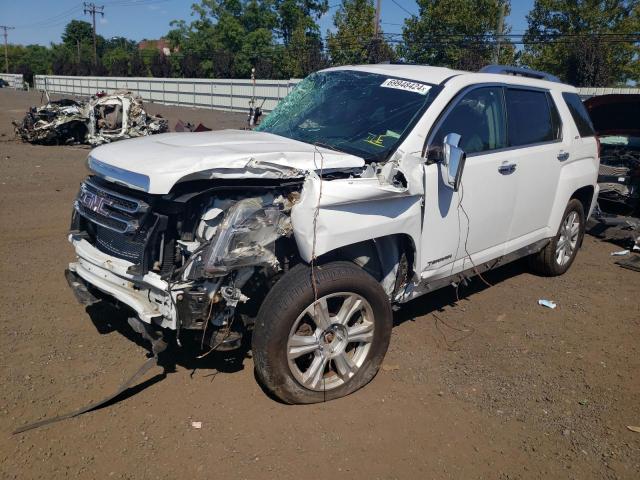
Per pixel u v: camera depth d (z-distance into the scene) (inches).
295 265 138.5
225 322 131.8
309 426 134.0
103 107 640.4
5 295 193.9
